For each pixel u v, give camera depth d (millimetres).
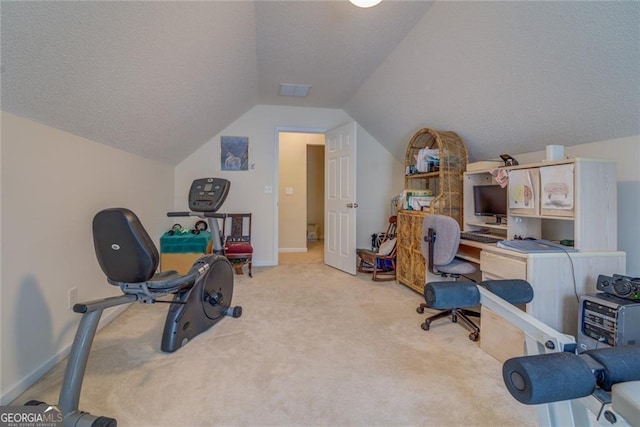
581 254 1860
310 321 2539
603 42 1646
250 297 3148
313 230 7441
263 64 3230
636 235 1999
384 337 2252
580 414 868
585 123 2139
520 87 2258
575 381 616
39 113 1674
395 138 4371
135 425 1364
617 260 1896
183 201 4348
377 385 1671
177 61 2158
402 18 2414
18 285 1586
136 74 1950
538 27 1826
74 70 1569
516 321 925
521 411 1469
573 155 2361
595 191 1881
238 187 4512
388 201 4879
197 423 1382
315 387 1649
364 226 4836
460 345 2135
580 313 1741
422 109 3336
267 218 4621
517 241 2148
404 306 2906
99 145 2391
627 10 1474
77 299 2098
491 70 2311
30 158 1673
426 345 2131
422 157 3434
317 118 4723
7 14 1115
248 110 4512
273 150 4605
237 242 4324
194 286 2221
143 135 2797
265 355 1980
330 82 3699
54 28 1287
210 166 4426
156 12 1636
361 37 2693
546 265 1827
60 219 1929
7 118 1516
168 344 2004
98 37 1494
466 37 2246
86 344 1361
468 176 3037
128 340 2176
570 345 781
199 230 3945
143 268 1562
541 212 2107
